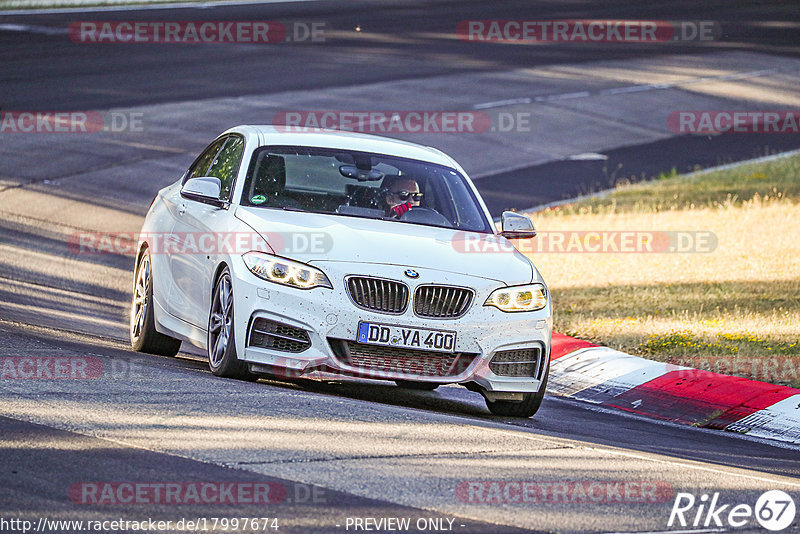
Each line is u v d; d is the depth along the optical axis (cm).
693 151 9431
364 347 2652
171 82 10469
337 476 1884
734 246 5812
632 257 5659
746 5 18688
